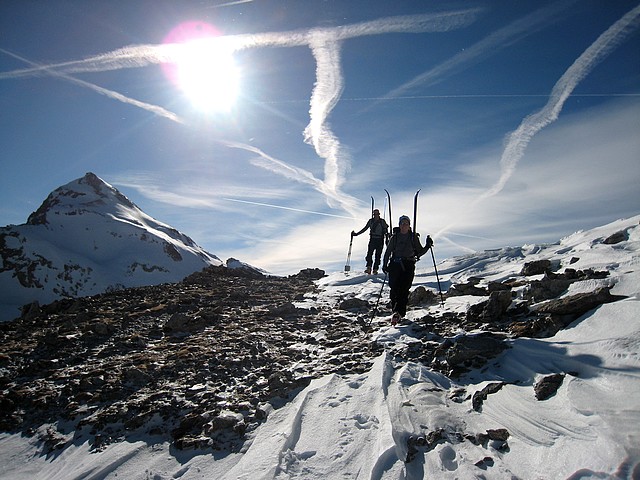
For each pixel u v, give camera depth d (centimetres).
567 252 1127
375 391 561
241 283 1519
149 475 477
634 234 1002
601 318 603
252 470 448
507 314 770
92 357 798
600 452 366
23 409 636
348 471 437
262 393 605
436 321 834
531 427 443
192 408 584
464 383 577
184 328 934
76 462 514
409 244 898
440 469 420
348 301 1094
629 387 434
